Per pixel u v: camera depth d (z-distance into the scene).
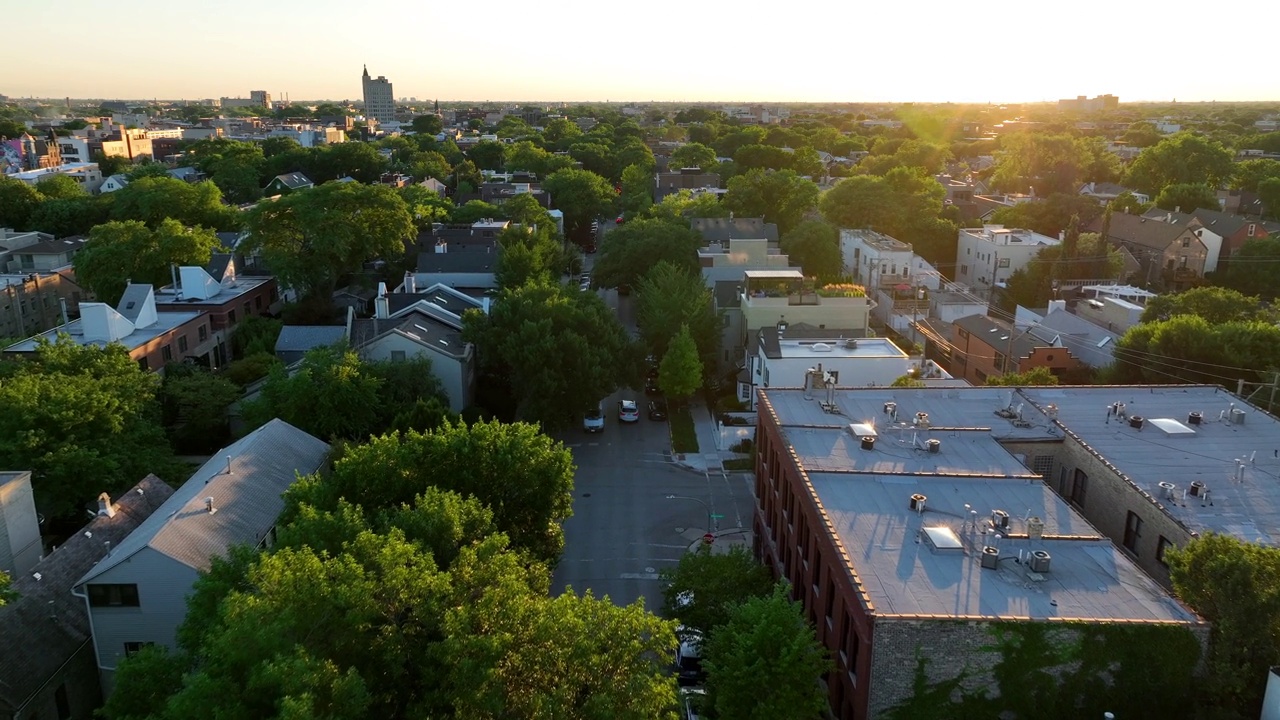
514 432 44.19
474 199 155.75
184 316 80.31
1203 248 106.62
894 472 38.16
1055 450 43.53
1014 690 26.78
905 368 62.94
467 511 35.41
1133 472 38.78
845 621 29.95
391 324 74.69
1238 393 52.66
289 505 38.75
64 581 38.53
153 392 59.69
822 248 104.62
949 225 120.50
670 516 55.62
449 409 60.25
